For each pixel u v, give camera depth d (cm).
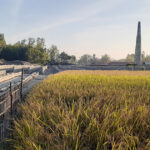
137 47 9025
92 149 336
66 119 409
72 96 727
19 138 388
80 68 7525
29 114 495
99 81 1287
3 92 827
